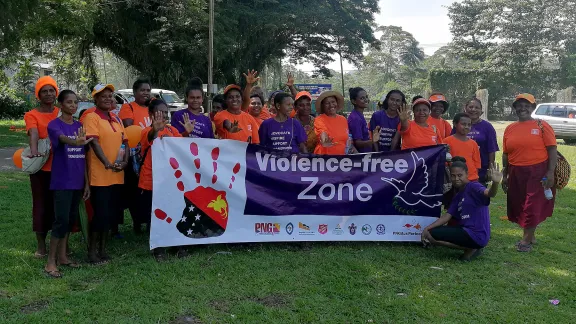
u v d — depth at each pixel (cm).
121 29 2948
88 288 430
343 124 615
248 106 657
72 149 453
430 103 674
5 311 378
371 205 584
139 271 469
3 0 1479
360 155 581
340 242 587
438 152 591
